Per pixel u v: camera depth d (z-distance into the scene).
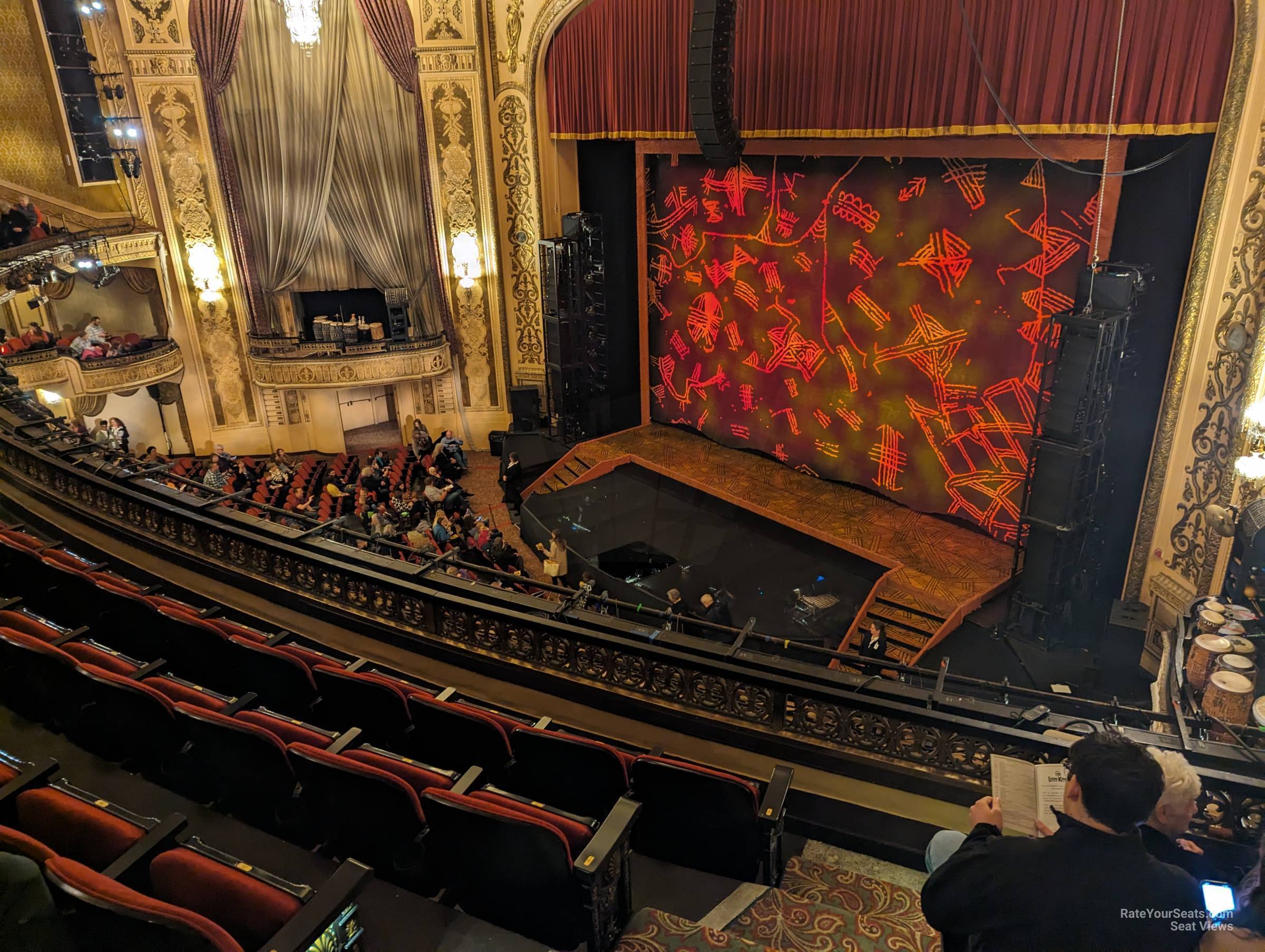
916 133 12.13
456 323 20.62
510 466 17.89
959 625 11.90
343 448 21.33
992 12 10.92
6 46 17.12
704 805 3.76
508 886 3.35
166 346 19.12
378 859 3.68
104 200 18.69
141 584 6.44
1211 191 9.81
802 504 15.19
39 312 18.84
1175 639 7.44
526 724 4.46
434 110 18.86
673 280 17.41
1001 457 13.09
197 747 3.97
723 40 12.11
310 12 12.79
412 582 5.45
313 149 19.00
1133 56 9.87
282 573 5.93
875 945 3.42
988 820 2.38
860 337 14.48
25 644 4.32
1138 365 11.07
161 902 2.56
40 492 7.12
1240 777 3.59
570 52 16.45
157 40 18.02
